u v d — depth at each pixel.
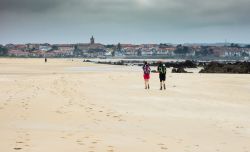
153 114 33.75
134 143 21.95
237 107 38.91
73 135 23.55
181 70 131.00
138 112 34.59
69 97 43.56
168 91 53.91
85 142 21.64
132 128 26.98
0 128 25.22
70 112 33.00
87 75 88.06
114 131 25.58
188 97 47.03
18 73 102.81
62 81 67.94
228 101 43.72
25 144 20.52
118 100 42.75
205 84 66.19
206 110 36.72
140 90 54.94
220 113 34.94
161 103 41.12
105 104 38.84
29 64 187.62
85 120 29.55
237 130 27.11
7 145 20.11
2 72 108.44
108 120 29.98
